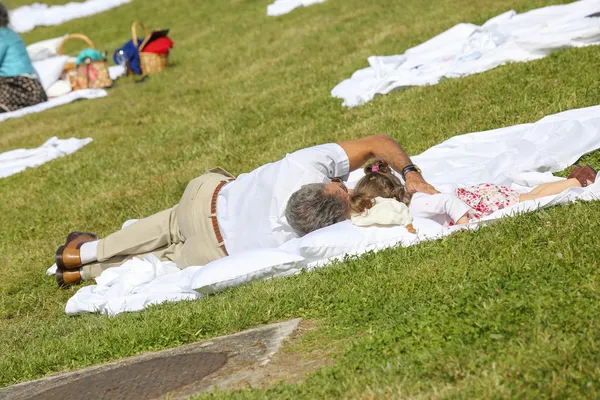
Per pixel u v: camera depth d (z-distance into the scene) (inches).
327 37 1040.8
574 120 473.7
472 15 895.1
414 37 861.2
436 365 241.3
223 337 318.7
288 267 368.5
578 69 583.5
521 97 564.7
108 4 1898.4
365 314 295.0
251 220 404.5
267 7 1423.5
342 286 331.3
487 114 554.3
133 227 448.1
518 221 348.8
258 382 263.3
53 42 1179.3
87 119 899.4
